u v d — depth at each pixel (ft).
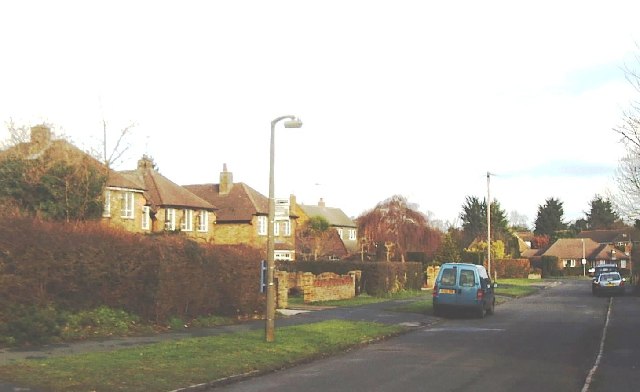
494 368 42.98
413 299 108.88
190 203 158.51
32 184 75.92
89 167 80.07
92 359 39.78
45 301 48.98
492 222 303.48
